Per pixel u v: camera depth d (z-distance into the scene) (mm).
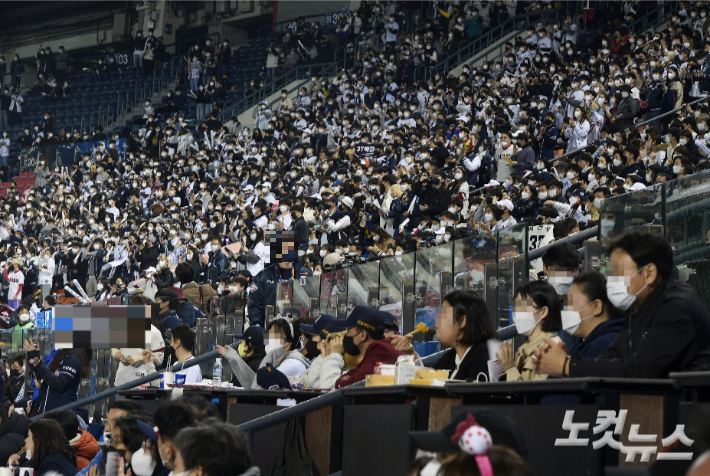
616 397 2838
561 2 23250
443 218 12094
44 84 34531
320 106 24094
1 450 6828
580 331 3736
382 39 26859
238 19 34312
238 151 23688
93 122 32750
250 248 13359
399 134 18688
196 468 2887
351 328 5082
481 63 23234
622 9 21359
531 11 23906
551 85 18547
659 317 3047
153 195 23078
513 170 15297
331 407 4926
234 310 9391
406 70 23609
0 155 30500
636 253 3174
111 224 21594
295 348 6848
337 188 16672
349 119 21938
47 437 5969
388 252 12000
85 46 37438
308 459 4879
